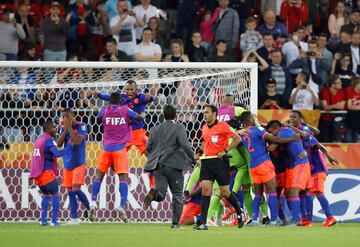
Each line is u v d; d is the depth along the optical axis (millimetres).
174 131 44812
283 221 51562
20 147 55906
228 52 71250
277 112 61375
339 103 66875
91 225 50906
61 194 55562
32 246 35406
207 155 44125
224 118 51188
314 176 51750
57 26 68688
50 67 55344
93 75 59625
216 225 51125
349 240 38938
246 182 51250
